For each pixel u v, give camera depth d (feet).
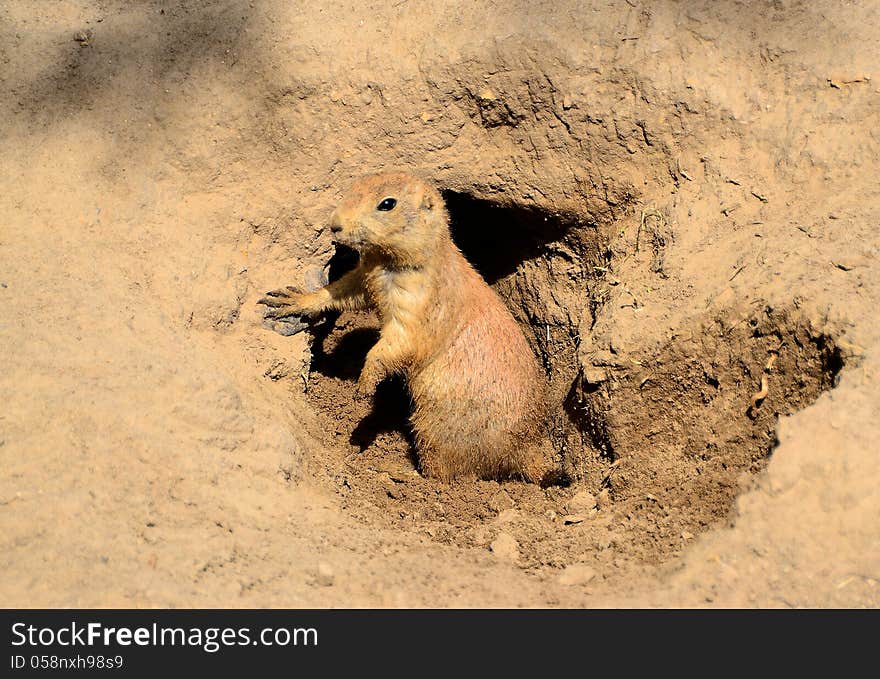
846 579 26.48
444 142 45.80
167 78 43.83
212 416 34.01
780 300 35.35
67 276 38.01
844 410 30.07
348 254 50.37
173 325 38.70
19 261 38.11
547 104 44.55
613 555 31.30
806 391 33.94
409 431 46.06
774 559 27.30
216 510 30.27
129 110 43.42
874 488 28.07
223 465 32.37
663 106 43.06
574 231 47.34
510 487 41.29
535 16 44.57
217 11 45.27
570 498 38.75
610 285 43.21
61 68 44.27
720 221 41.01
